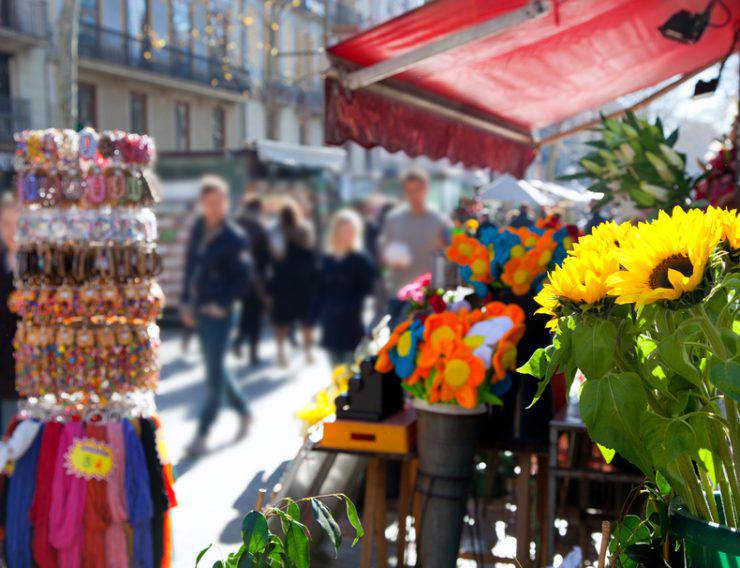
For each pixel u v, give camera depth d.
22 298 2.73
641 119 2.77
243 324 9.27
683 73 4.41
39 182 2.65
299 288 9.29
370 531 2.76
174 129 23.08
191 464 4.80
